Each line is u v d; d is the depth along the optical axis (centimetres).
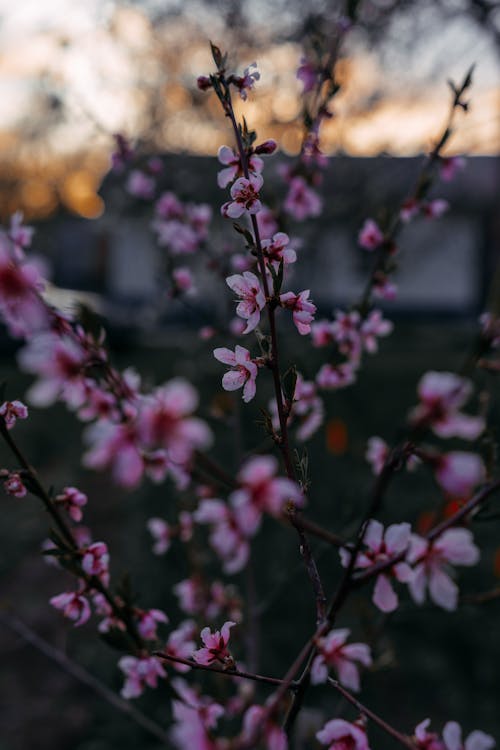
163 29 435
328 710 348
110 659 413
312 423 176
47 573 559
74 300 103
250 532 71
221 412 216
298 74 172
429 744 92
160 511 520
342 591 91
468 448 100
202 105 450
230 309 245
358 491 188
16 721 384
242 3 427
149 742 350
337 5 357
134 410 112
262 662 374
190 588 204
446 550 95
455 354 1084
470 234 1625
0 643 461
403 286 1731
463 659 395
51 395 79
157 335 1158
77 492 122
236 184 104
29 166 1562
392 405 755
